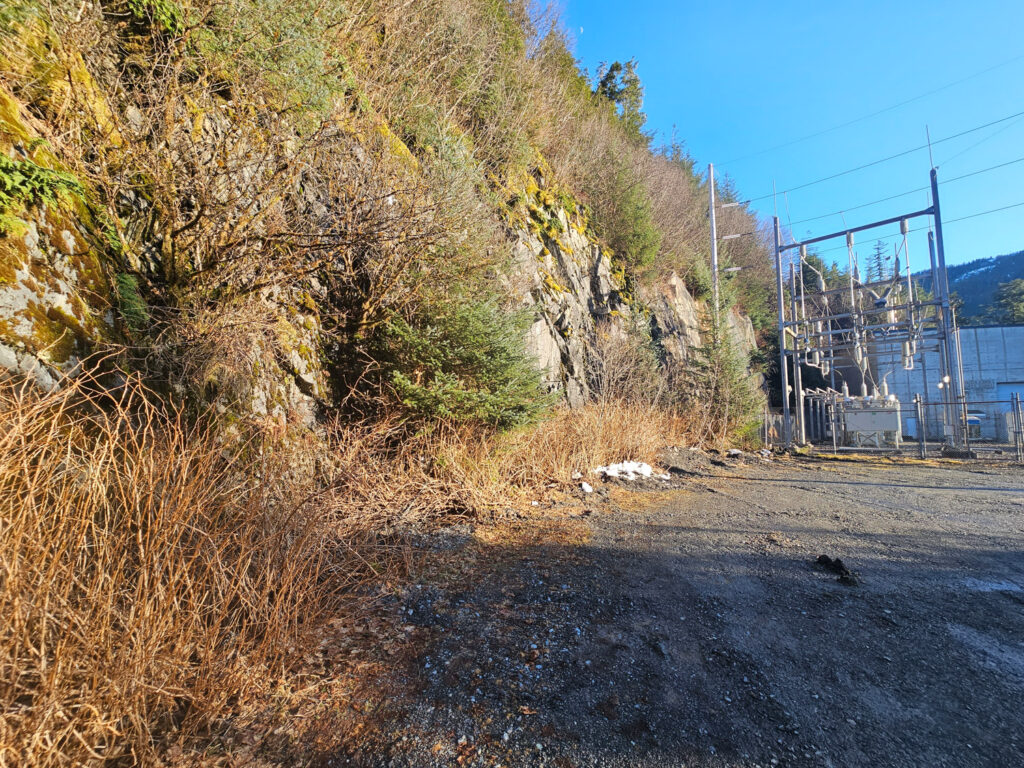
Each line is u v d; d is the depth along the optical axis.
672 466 10.16
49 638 1.79
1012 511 6.38
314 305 6.07
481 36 10.91
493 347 6.39
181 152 4.25
